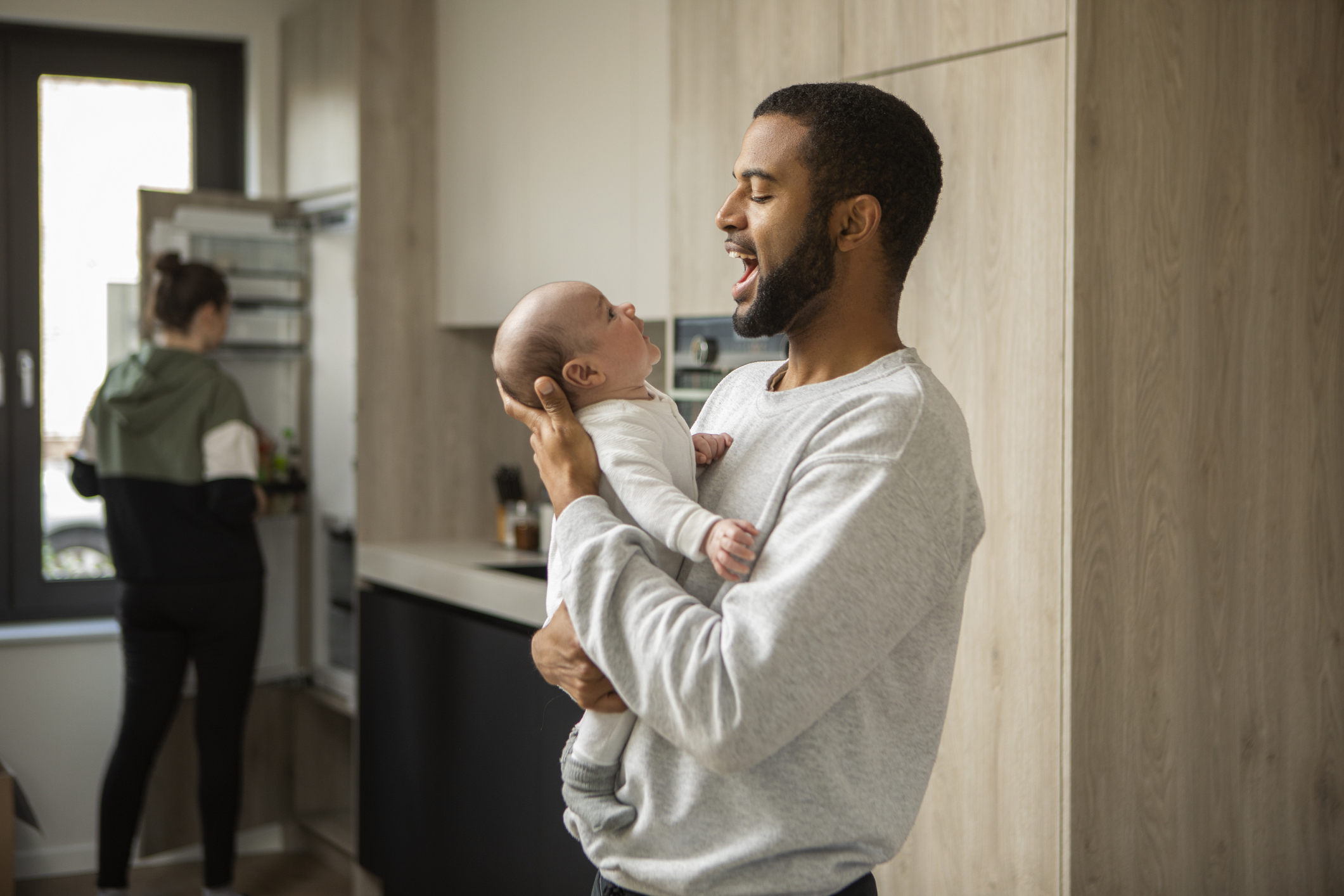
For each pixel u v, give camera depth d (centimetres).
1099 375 186
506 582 282
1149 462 194
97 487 339
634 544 103
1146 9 192
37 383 403
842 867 102
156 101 416
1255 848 210
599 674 108
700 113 251
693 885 102
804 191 106
